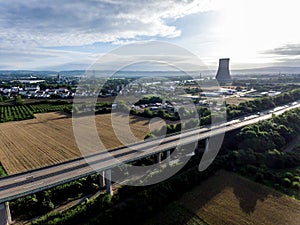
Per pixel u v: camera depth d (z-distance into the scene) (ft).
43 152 168.76
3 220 93.61
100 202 106.73
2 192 93.45
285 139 190.49
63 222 96.37
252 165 147.95
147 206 106.73
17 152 169.78
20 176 107.04
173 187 120.16
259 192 121.70
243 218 101.30
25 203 106.83
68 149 173.58
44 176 106.42
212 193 121.19
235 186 127.54
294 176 136.05
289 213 104.63
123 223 99.45
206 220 100.83
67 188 119.03
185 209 108.68
